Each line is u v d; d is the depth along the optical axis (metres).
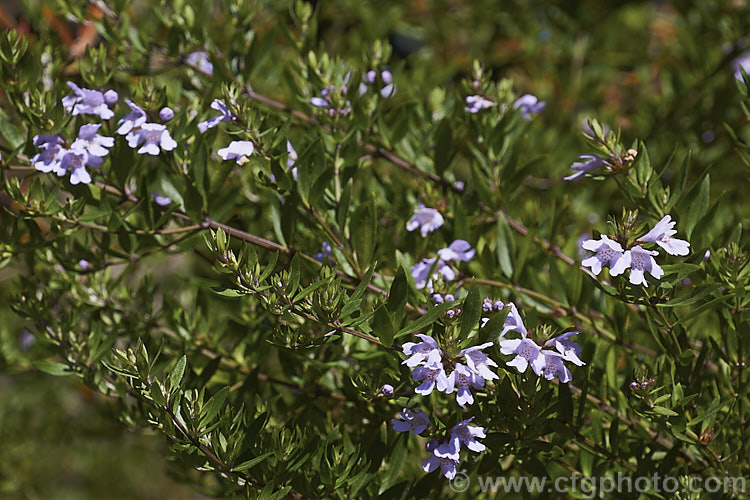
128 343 0.98
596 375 0.94
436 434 0.89
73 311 0.98
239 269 0.88
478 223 0.99
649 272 0.88
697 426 0.93
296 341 0.90
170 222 0.99
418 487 0.92
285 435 0.90
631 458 0.95
